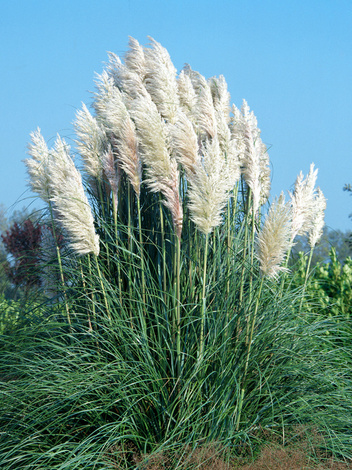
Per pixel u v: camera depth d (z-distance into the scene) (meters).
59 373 3.99
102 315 4.44
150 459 3.35
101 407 3.87
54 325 4.63
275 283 5.09
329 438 4.00
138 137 4.00
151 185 3.95
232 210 5.05
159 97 4.47
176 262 4.06
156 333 4.23
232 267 4.55
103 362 4.07
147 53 4.86
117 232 4.55
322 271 6.69
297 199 4.81
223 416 3.72
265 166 5.47
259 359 4.26
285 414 3.99
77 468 3.43
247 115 5.21
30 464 3.44
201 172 3.72
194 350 4.07
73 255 5.06
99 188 4.77
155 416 3.87
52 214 4.90
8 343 4.66
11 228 6.96
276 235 3.79
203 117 4.45
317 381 4.34
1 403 4.02
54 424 3.89
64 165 4.57
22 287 5.97
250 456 3.69
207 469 3.37
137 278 4.52
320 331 4.87
